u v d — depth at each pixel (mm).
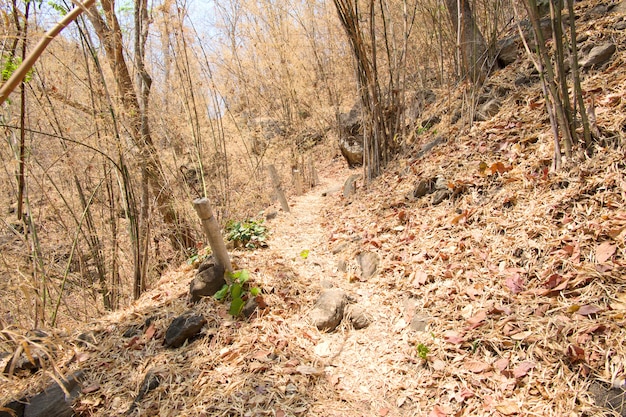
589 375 1621
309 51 9656
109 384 2250
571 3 2418
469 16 5141
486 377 1832
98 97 3885
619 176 2355
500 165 3160
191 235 5332
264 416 1889
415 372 2072
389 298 2740
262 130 8703
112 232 4383
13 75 822
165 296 3088
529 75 4148
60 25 872
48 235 4688
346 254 3537
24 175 3383
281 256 3596
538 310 1979
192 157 5320
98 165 4469
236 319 2584
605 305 1809
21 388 2256
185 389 2109
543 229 2420
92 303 4598
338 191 7062
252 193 7004
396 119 5531
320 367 2229
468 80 4844
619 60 3420
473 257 2617
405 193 4051
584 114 2590
